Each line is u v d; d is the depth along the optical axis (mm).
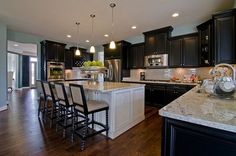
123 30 4953
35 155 1993
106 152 2098
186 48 4352
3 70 4285
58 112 3168
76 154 2037
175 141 986
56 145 2268
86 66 3520
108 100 2621
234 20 2955
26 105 4824
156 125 3150
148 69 5508
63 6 3191
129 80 5504
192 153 917
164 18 3887
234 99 1422
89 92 3055
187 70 4625
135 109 3188
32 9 3348
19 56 9531
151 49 5008
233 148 776
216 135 825
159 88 4633
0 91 4164
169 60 4668
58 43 6070
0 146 2211
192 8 3291
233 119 845
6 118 3467
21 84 9695
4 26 4316
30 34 5492
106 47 6332
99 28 4742
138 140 2469
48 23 4277
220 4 3111
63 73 6270
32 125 3047
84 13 3557
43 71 5836
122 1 2977
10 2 3014
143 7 3238
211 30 3498
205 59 3859
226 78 1511
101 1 2973
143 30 4965
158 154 2055
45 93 3371
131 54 5809
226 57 3035
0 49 4176
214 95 1568
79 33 5336
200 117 883
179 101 1341
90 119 2982
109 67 6016
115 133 2588
